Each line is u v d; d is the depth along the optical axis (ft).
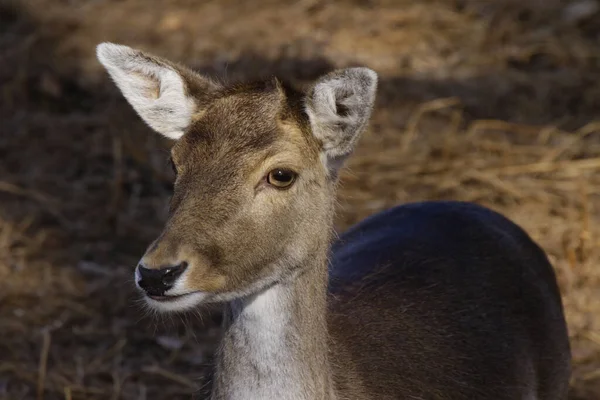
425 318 29.09
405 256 30.45
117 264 43.68
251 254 24.49
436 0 61.98
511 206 44.96
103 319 40.83
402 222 31.81
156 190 48.19
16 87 55.52
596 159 47.11
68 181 49.03
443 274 30.19
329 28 59.77
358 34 58.95
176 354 38.86
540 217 44.09
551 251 41.96
